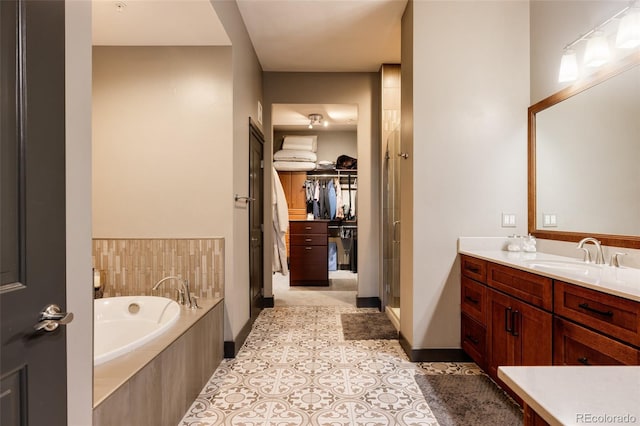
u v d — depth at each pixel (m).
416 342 2.60
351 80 4.20
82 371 1.10
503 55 2.59
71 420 1.06
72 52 1.06
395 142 3.71
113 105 2.78
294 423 1.82
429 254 2.60
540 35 2.49
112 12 2.27
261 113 4.07
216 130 2.76
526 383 0.65
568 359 1.56
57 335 0.94
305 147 6.28
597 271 1.71
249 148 3.29
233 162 2.77
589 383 0.65
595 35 1.97
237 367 2.52
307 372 2.43
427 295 2.59
